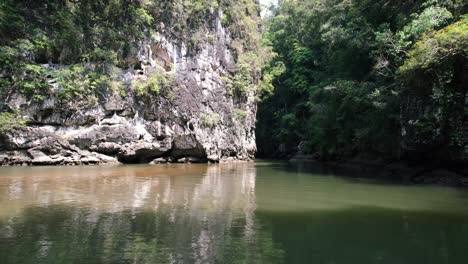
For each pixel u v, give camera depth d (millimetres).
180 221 8281
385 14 24547
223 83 30984
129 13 25109
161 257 5895
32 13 22359
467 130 15453
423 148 17625
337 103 28156
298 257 6047
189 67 27641
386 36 20422
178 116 25828
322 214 9367
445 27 16172
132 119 24109
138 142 24109
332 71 34031
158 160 25922
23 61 21000
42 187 12578
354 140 27625
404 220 8789
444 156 16984
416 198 11977
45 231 7219
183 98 26281
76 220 8117
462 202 11266
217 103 29797
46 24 22484
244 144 33781
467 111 15195
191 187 13617
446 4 17797
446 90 15648
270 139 46812
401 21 21688
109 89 23156
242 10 35375
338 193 12938
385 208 10242
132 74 24656
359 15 25844
